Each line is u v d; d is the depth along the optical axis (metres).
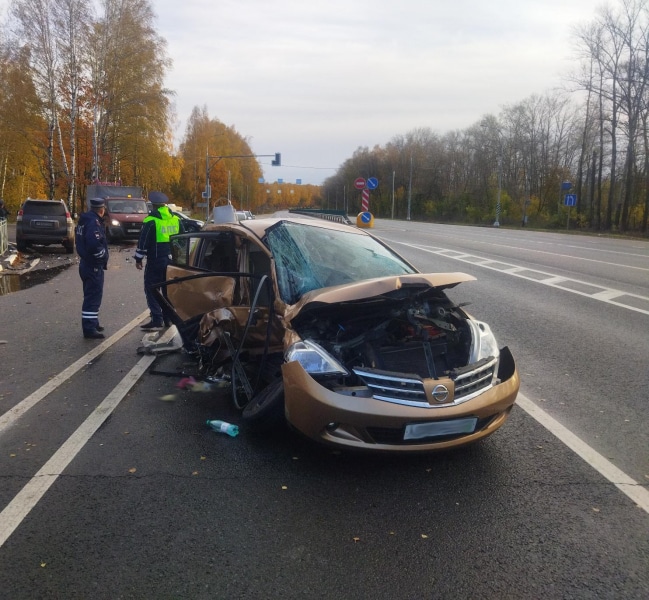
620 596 2.55
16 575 2.65
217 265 5.93
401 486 3.54
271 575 2.67
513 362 4.15
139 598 2.51
